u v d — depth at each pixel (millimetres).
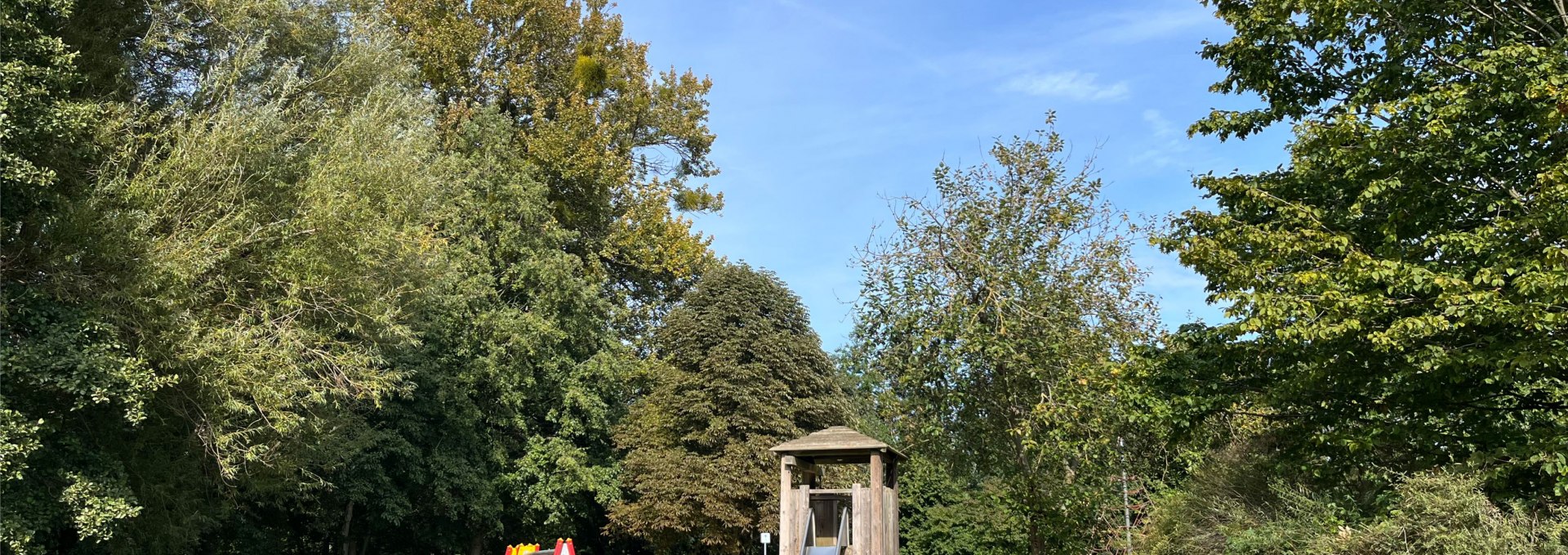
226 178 14773
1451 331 10539
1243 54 13398
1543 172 9945
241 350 14438
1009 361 14344
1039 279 14641
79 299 13797
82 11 14539
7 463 11906
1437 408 11609
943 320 14688
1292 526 13570
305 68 18234
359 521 32156
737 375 31188
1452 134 10711
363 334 17062
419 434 28641
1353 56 13094
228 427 15930
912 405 15250
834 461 16172
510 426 31422
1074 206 14867
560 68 34125
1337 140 11461
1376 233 11977
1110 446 14750
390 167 17000
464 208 28891
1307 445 12531
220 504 18828
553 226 30953
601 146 32531
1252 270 11562
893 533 15664
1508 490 11289
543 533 33125
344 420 21391
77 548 16062
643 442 31359
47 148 13148
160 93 16422
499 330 28797
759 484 30312
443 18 32188
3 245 13500
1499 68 10742
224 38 16422
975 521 34312
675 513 29844
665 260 33562
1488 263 10508
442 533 31703
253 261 15547
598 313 32000
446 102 32312
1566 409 11266
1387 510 12148
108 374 12883
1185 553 15906
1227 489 16109
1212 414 12789
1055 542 15734
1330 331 10516
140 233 13773
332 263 15648
